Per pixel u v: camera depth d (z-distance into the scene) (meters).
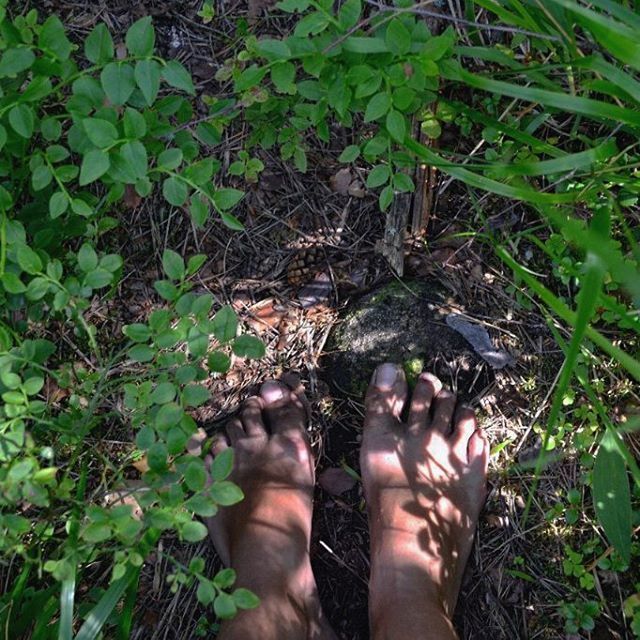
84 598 1.66
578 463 1.67
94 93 1.08
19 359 1.09
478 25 1.15
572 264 1.59
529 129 1.48
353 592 1.75
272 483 1.70
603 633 1.64
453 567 1.65
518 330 1.71
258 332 1.77
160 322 1.10
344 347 1.75
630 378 1.64
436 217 1.71
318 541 1.77
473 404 1.75
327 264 1.75
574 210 1.57
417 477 1.69
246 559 1.61
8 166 1.19
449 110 1.47
